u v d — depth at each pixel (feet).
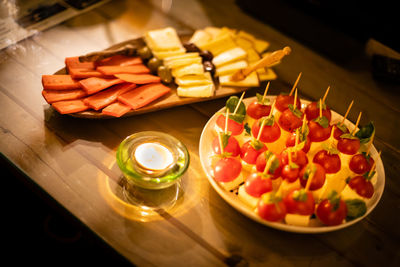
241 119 3.39
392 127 4.34
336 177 3.34
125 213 3.15
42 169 3.36
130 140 3.42
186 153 3.35
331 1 5.33
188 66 4.11
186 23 5.25
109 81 3.83
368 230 3.29
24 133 3.61
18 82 4.10
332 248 3.14
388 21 5.16
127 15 5.20
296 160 3.14
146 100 3.78
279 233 3.18
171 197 3.30
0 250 5.13
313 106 3.65
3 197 5.66
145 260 2.89
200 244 3.04
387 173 3.81
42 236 5.34
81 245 5.34
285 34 5.27
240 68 4.22
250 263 2.97
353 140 3.39
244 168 3.37
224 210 3.27
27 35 4.65
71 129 3.71
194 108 4.10
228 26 5.29
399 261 3.14
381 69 4.85
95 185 3.31
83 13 5.08
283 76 4.66
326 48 5.12
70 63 3.95
